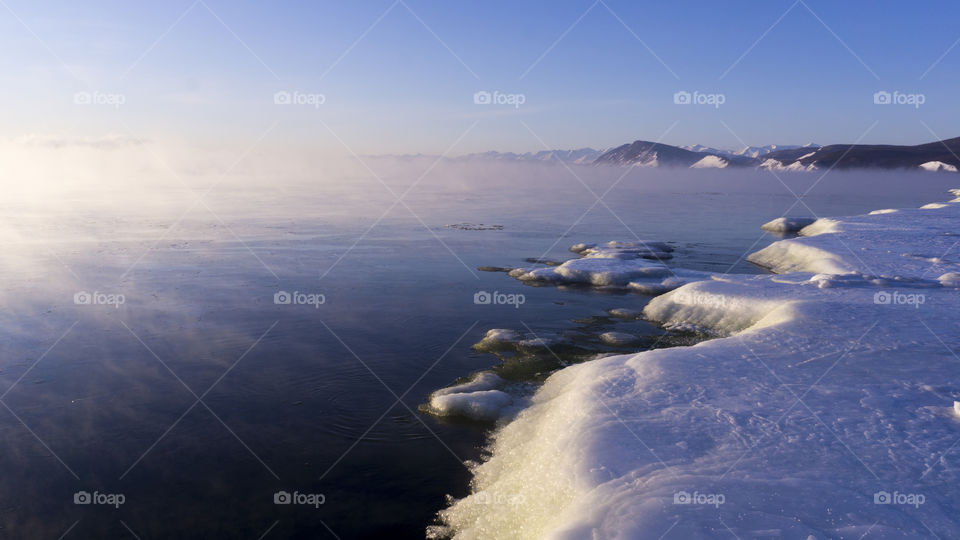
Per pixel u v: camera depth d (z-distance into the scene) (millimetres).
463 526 7930
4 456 10016
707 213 58938
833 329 13078
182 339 16516
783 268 26906
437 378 13664
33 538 7805
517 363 14523
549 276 24875
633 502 6285
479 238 38281
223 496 8812
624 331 17359
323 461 9836
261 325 18000
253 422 11320
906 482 6516
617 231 42688
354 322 18438
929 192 103562
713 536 5547
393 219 50219
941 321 13641
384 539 7770
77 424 11227
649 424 8398
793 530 5602
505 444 10094
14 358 14828
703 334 16672
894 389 9500
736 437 7863
